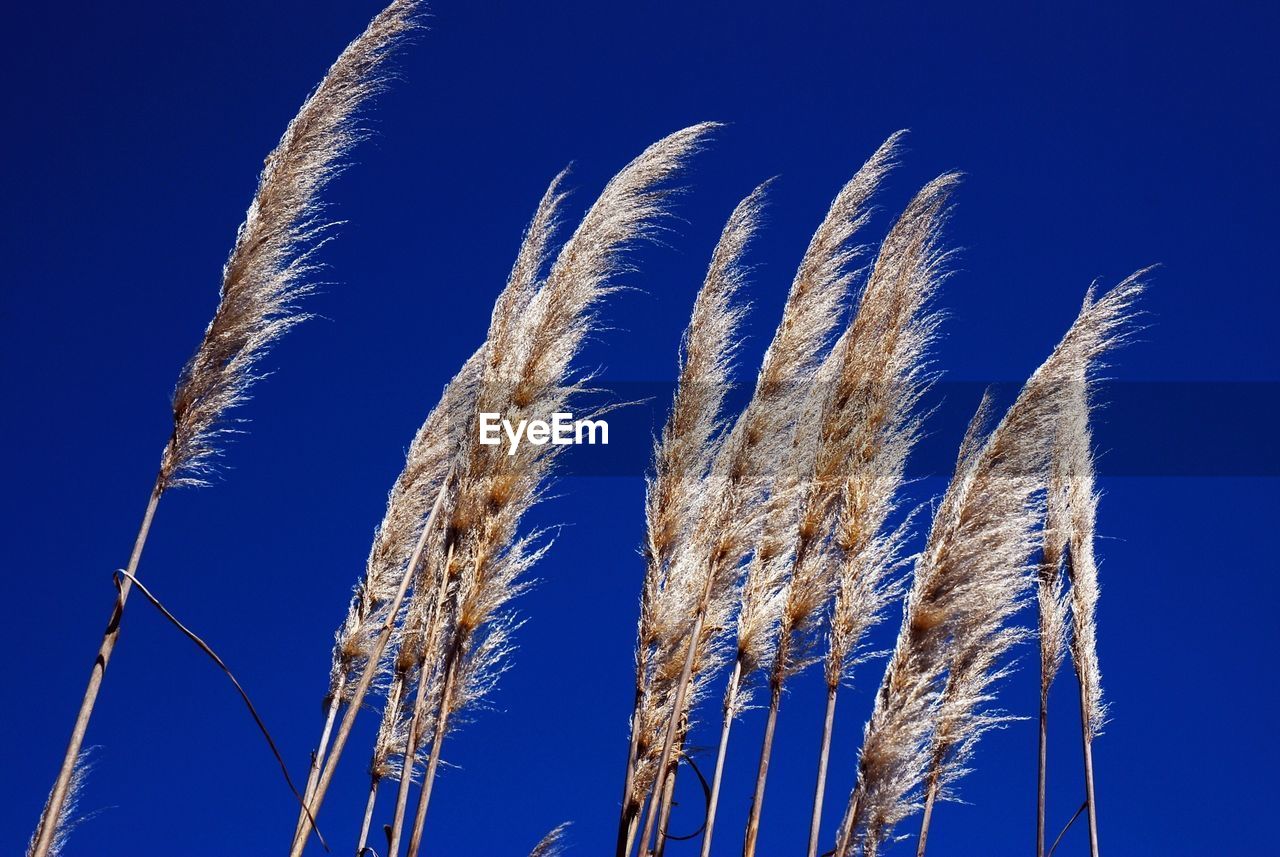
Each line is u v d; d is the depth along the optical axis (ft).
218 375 12.41
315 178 12.66
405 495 14.02
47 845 11.87
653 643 13.11
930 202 13.05
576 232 13.20
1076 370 12.82
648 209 13.26
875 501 12.71
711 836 12.67
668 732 12.70
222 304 12.44
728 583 13.12
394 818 12.73
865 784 12.37
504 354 13.15
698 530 13.12
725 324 13.26
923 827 13.21
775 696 12.60
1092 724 13.84
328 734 13.52
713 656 13.19
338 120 12.74
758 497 13.04
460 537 13.00
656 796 12.67
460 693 12.88
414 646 13.55
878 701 12.48
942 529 12.69
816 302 13.20
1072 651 13.94
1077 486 14.10
